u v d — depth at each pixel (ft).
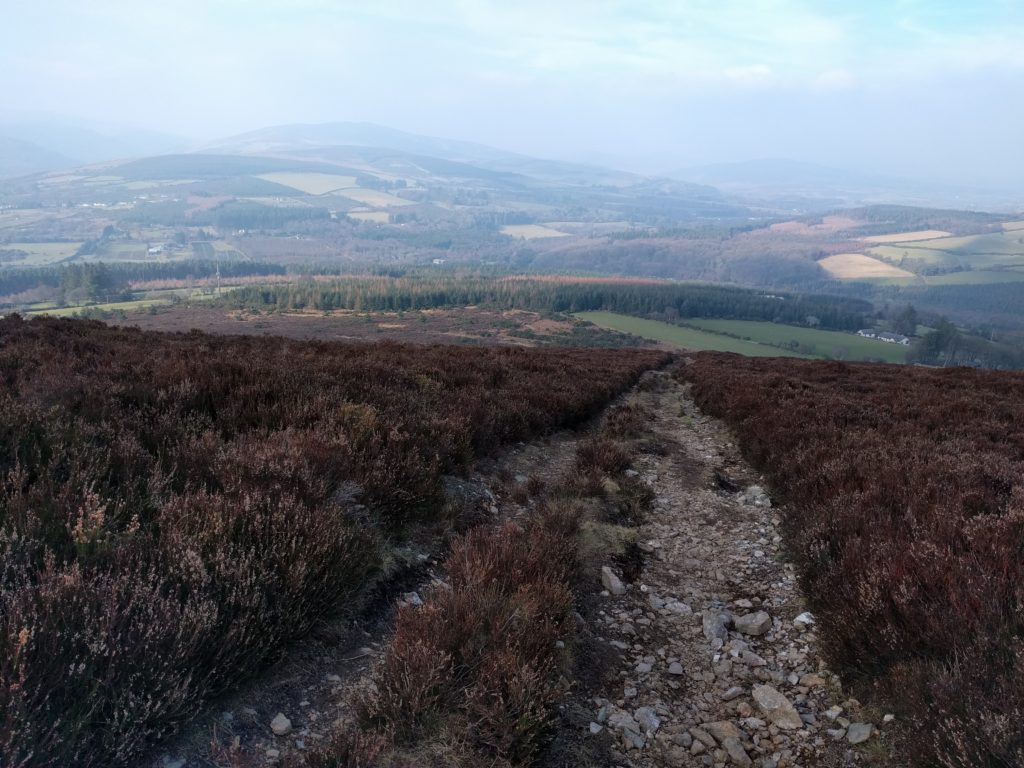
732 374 62.39
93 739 7.40
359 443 18.60
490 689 9.37
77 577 8.57
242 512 11.94
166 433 16.26
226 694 9.18
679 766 9.45
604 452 27.04
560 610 12.25
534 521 17.88
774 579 16.62
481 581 12.21
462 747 8.73
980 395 43.86
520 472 24.59
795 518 19.84
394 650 10.18
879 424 30.89
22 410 14.10
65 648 7.86
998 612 10.17
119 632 8.04
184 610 8.91
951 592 10.88
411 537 16.08
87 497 10.59
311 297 511.40
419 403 26.37
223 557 10.21
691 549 18.89
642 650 12.87
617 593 15.34
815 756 9.68
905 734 9.21
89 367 22.99
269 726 8.93
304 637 11.02
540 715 9.09
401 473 16.98
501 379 39.22
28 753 6.52
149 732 7.56
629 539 18.84
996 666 9.25
